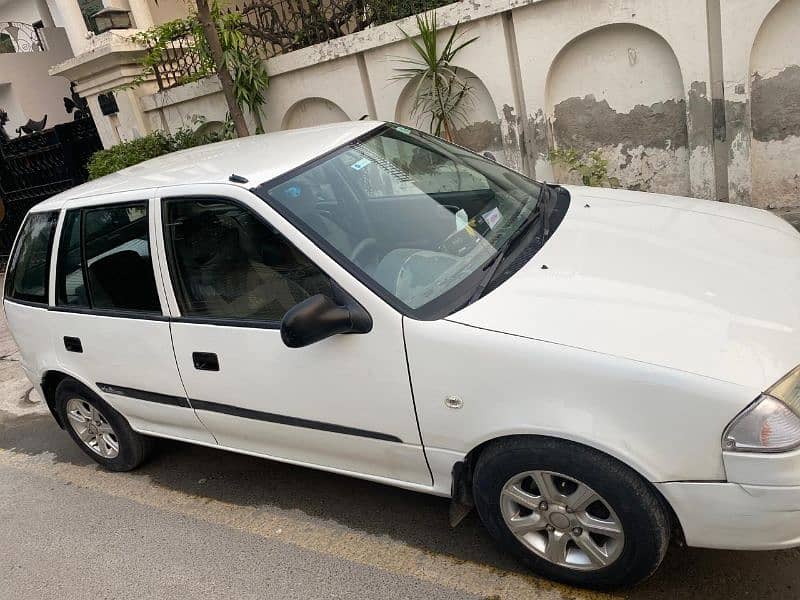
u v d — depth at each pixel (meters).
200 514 3.55
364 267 2.63
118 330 3.40
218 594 2.92
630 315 2.26
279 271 2.77
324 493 3.48
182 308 3.13
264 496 3.58
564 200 3.34
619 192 3.47
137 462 4.05
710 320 2.20
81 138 9.30
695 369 2.04
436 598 2.64
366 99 6.63
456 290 2.57
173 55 8.38
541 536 2.51
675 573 2.51
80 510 3.85
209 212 2.94
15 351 6.86
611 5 5.15
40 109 14.38
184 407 3.34
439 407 2.44
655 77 5.32
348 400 2.67
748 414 1.97
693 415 2.02
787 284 2.39
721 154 5.21
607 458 2.17
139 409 3.63
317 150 3.12
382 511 3.24
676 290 2.36
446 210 3.02
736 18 4.77
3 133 14.63
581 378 2.14
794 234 2.89
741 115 4.97
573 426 2.16
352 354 2.58
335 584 2.84
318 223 2.76
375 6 6.32
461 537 2.94
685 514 2.13
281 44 7.11
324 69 6.75
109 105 8.50
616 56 5.41
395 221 2.89
